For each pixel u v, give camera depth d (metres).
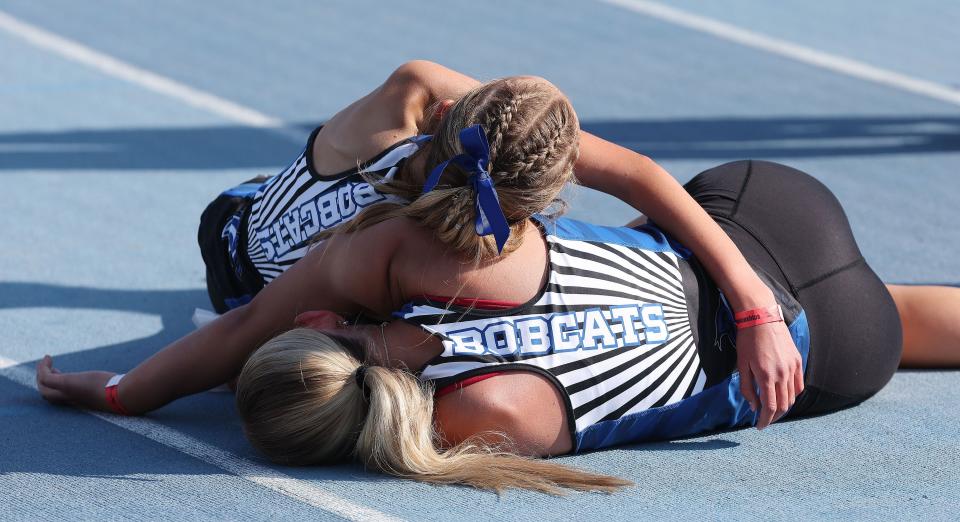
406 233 9.00
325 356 8.91
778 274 10.33
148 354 12.59
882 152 21.91
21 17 31.56
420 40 30.12
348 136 9.96
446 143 8.82
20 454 9.71
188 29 30.81
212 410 11.01
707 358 9.71
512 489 8.98
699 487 9.16
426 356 8.98
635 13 33.09
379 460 9.09
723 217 10.59
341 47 29.45
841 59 28.98
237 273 11.64
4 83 26.09
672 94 26.00
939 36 31.28
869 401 11.34
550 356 8.99
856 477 9.41
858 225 17.77
